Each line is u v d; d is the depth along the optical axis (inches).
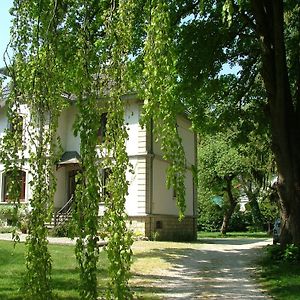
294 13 566.3
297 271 423.5
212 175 1285.7
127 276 179.2
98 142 198.7
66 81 265.9
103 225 185.3
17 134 244.2
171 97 192.2
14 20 271.0
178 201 180.7
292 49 591.8
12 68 260.8
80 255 183.3
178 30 511.2
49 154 245.4
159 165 890.1
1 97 284.0
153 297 320.8
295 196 508.1
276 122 519.2
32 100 250.7
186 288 361.7
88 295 178.9
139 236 822.5
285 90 525.3
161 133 187.9
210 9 530.6
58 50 259.9
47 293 204.2
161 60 196.5
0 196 924.0
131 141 853.2
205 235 1290.6
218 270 465.4
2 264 447.5
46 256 209.3
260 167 1073.5
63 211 888.3
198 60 537.0
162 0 208.2
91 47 222.1
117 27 213.5
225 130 666.8
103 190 193.3
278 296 325.1
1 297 297.6
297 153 517.0
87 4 237.9
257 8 526.3
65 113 937.5
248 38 599.2
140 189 837.2
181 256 586.2
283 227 514.3
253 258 573.6
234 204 1353.3
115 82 205.5
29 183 231.0
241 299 319.9
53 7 268.4
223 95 627.5
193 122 644.7
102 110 208.2
